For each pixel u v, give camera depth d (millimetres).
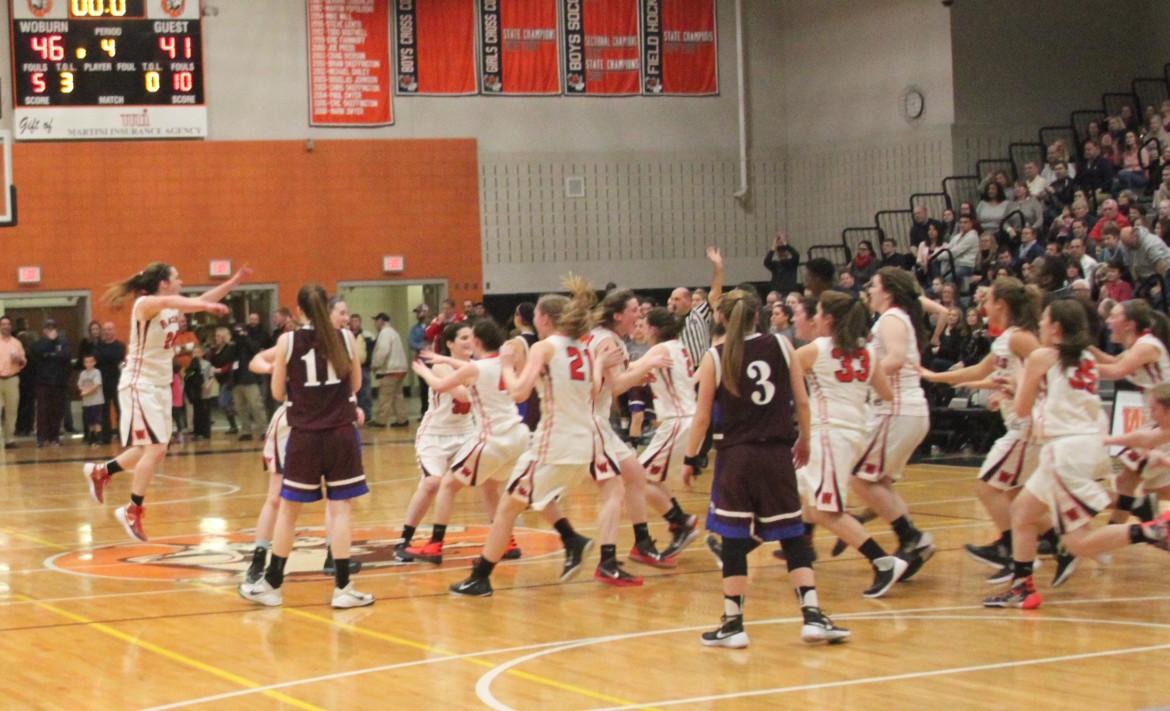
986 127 22297
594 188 25109
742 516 6574
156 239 22828
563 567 9102
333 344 7797
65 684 6141
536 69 24781
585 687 5836
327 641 6930
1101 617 7188
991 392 15398
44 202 22297
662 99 25422
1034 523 7484
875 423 8234
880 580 7840
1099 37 22953
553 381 8117
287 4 23516
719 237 25656
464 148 24312
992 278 17609
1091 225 18062
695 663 6270
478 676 6086
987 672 5969
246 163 23266
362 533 11047
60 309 22953
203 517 12352
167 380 10453
